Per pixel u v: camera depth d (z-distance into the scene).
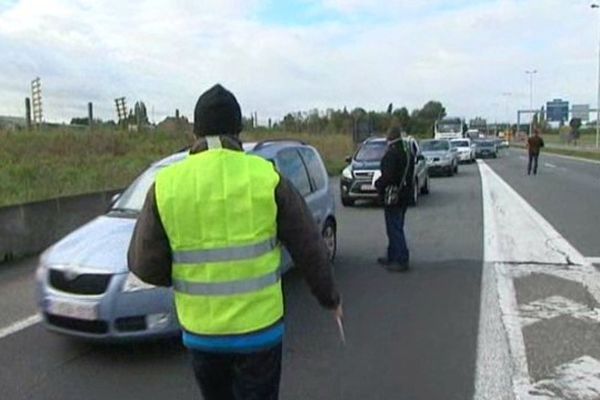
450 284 7.02
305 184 7.55
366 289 6.85
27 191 12.73
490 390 4.12
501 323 5.55
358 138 36.81
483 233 10.55
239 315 2.39
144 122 29.95
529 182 22.27
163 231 2.43
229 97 2.48
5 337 5.36
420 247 9.34
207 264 2.38
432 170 25.27
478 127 126.69
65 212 9.86
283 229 2.45
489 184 21.48
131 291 4.64
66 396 4.15
